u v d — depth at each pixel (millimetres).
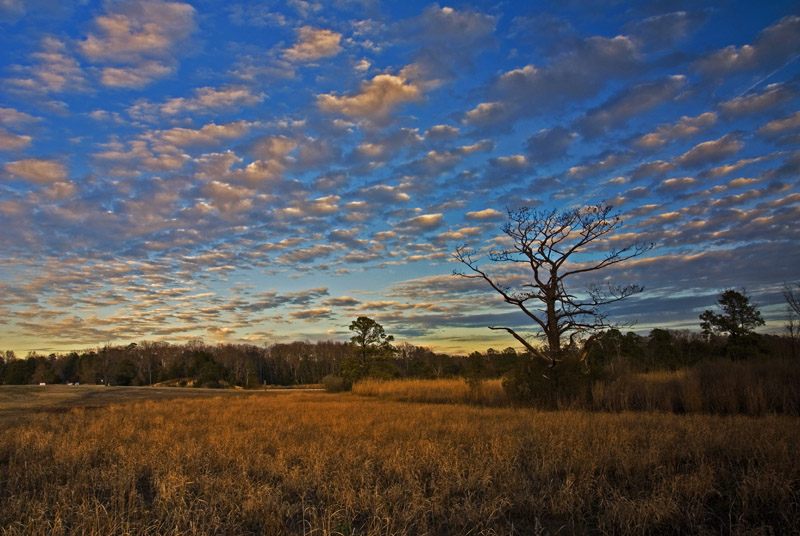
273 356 125938
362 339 58969
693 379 22562
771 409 18703
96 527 6559
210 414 22328
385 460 10258
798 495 7508
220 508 7570
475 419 18516
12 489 8898
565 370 25844
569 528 6855
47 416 21750
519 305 28969
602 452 10031
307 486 8766
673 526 6656
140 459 10906
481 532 6398
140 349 109938
